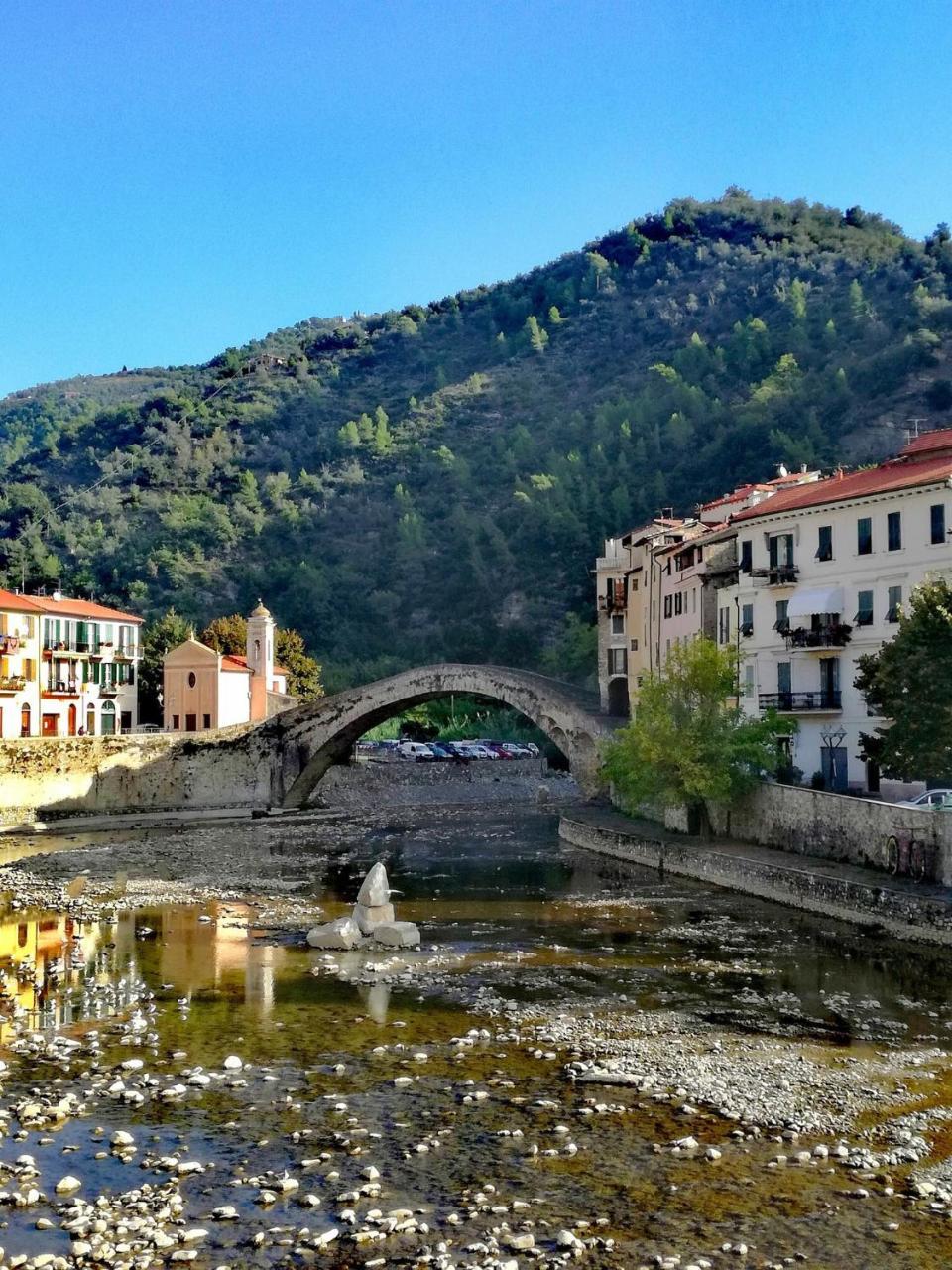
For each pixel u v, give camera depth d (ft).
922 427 608.19
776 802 192.44
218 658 391.24
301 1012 109.50
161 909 173.47
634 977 123.24
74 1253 60.95
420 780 396.78
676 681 207.00
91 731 374.63
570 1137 76.69
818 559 226.58
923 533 206.59
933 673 165.78
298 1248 61.77
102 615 381.60
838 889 153.48
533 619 617.62
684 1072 90.12
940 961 128.98
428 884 197.47
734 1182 69.77
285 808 351.87
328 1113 81.30
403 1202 67.31
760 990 116.88
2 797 298.76
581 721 308.40
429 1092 85.66
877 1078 88.43
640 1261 60.39
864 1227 64.03
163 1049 97.25
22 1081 88.28
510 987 119.44
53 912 169.89
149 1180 70.18
